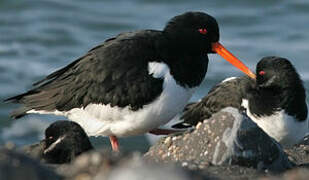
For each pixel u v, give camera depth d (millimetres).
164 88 12703
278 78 13727
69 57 26469
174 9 31500
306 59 25953
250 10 31375
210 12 31156
